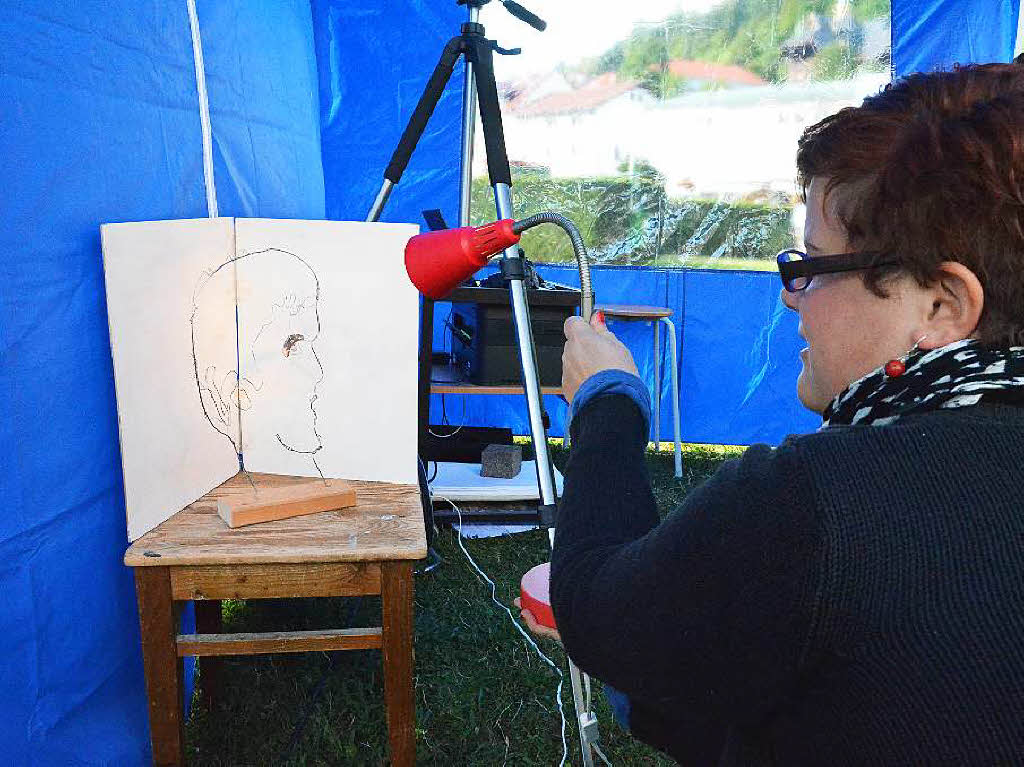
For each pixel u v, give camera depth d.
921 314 0.50
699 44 3.53
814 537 0.42
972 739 0.40
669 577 0.47
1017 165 0.44
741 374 3.81
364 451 1.41
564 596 0.55
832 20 3.40
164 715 1.17
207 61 1.78
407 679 1.23
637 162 3.65
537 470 1.39
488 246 0.91
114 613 1.31
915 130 0.48
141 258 1.14
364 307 1.36
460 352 3.04
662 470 3.75
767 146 3.58
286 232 1.37
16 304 1.02
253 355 1.42
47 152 1.08
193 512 1.27
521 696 1.86
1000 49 3.25
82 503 1.20
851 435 0.46
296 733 1.62
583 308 0.87
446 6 3.38
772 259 3.69
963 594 0.40
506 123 3.62
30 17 1.04
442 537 2.80
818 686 0.44
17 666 1.03
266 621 2.13
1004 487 0.42
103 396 1.26
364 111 3.45
